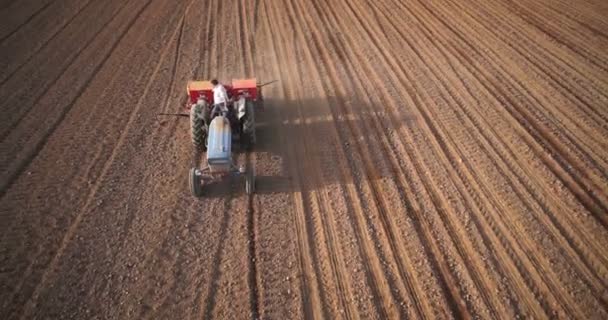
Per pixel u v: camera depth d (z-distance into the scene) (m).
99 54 11.94
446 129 8.94
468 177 7.73
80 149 8.45
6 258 6.29
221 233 6.73
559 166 7.95
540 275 6.03
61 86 10.52
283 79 10.84
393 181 7.68
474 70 11.02
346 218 6.96
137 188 7.55
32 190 7.48
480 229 6.73
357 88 10.40
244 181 7.76
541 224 6.80
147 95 10.16
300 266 6.20
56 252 6.39
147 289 5.89
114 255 6.34
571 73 10.87
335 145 8.59
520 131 8.84
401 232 6.70
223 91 8.29
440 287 5.90
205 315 5.58
